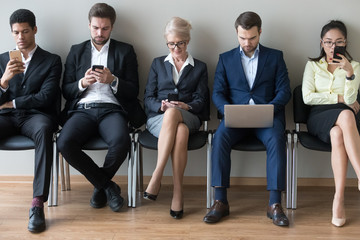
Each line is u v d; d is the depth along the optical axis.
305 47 3.40
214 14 3.41
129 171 3.12
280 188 2.84
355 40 3.36
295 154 3.03
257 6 3.38
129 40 3.48
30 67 3.24
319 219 2.89
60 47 3.51
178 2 3.41
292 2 3.35
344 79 3.15
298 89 3.27
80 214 3.00
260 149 2.97
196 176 3.60
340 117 2.82
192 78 3.23
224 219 2.91
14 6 3.47
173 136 2.87
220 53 3.45
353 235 2.67
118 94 3.21
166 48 3.48
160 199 3.27
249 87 3.21
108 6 3.24
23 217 2.96
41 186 2.88
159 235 2.69
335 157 2.81
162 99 3.25
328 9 3.34
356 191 3.39
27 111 3.18
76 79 3.31
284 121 3.12
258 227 2.79
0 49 3.51
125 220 2.90
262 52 3.19
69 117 3.23
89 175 3.00
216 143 2.95
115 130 3.02
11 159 3.64
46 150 2.94
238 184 3.59
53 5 3.46
